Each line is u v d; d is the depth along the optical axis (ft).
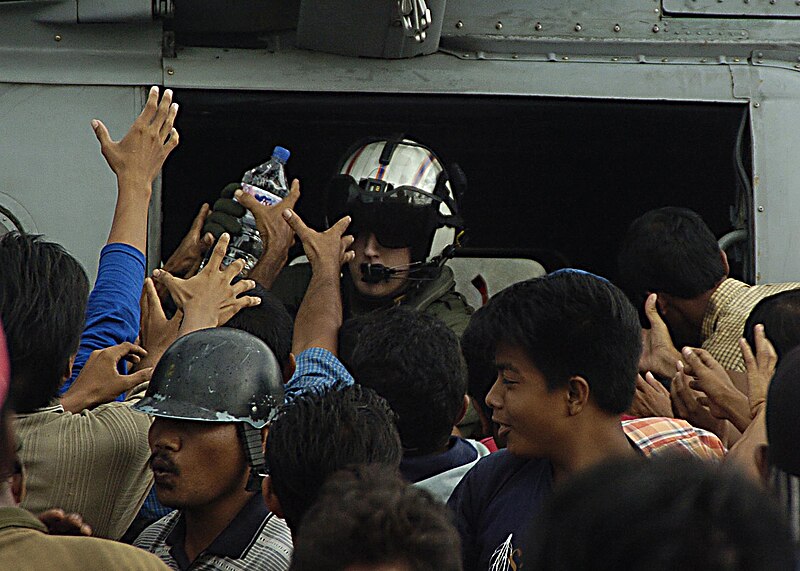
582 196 43.62
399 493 13.25
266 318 25.57
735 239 33.73
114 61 31.01
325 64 32.01
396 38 31.42
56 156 30.53
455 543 13.15
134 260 25.75
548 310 19.03
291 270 37.14
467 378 24.12
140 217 26.30
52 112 30.58
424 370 21.85
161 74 31.22
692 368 23.77
